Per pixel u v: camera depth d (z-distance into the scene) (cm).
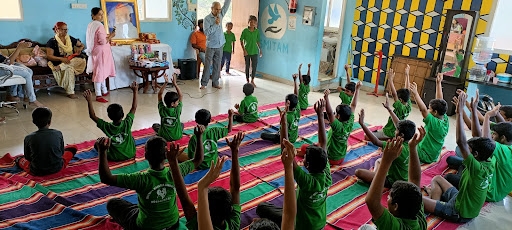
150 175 212
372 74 714
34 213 257
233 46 782
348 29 722
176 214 229
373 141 337
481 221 280
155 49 645
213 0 902
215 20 625
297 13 702
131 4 661
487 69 571
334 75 755
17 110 473
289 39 728
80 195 286
